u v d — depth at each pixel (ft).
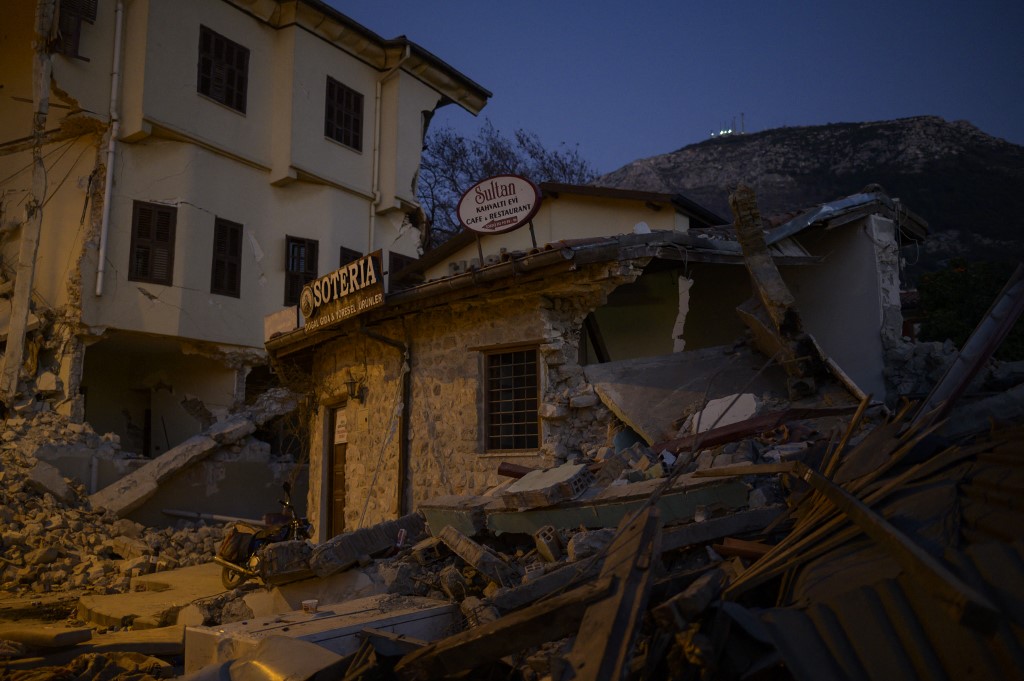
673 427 26.91
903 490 13.83
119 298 56.54
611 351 41.01
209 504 56.24
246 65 64.28
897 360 33.68
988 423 17.02
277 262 65.57
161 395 67.31
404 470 37.24
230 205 62.95
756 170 354.95
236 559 33.22
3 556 40.52
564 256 27.96
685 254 30.40
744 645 10.68
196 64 60.49
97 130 57.72
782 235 32.14
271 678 15.43
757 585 12.50
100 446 53.57
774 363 28.99
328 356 46.60
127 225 57.31
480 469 33.27
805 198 315.37
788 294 26.53
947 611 8.91
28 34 62.44
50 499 47.39
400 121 73.87
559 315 32.04
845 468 16.34
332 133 69.21
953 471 13.39
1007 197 247.50
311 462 48.70
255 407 61.87
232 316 62.18
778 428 23.93
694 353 31.35
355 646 18.10
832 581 11.39
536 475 25.59
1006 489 11.30
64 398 55.21
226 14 62.95
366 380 41.57
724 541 17.58
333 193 69.00
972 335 20.44
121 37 57.57
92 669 21.26
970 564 9.95
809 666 9.68
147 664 22.68
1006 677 8.34
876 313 34.47
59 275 57.82
